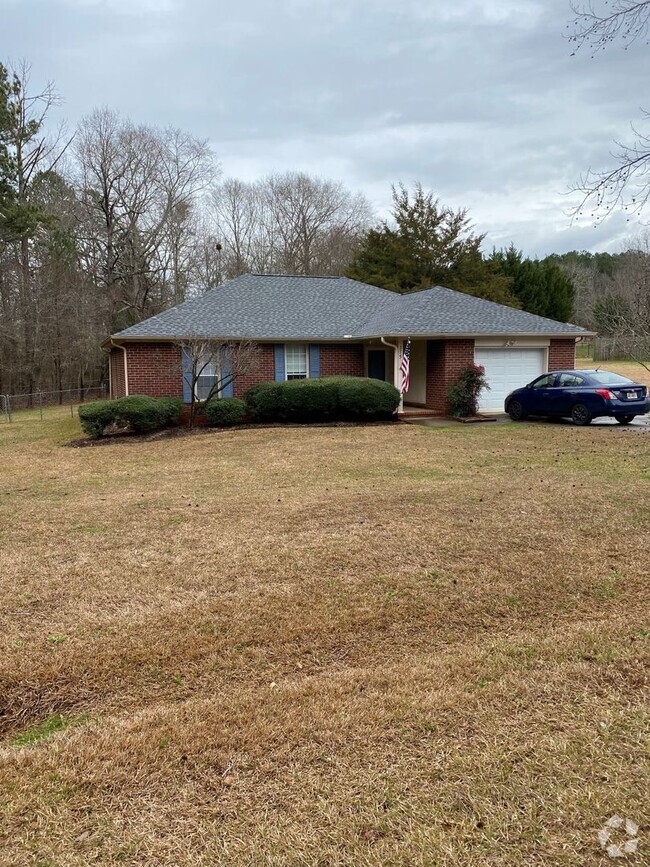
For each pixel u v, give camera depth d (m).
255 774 2.64
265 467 9.99
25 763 2.75
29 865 2.15
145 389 16.19
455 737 2.88
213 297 18.95
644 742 2.79
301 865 2.12
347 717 3.06
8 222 23.45
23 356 27.81
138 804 2.46
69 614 4.33
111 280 32.97
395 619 4.23
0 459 11.65
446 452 11.09
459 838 2.23
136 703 3.29
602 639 3.87
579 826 2.27
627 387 14.63
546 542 5.68
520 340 17.58
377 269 32.97
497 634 4.03
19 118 27.47
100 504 7.60
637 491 7.58
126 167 32.66
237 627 4.11
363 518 6.60
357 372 18.50
